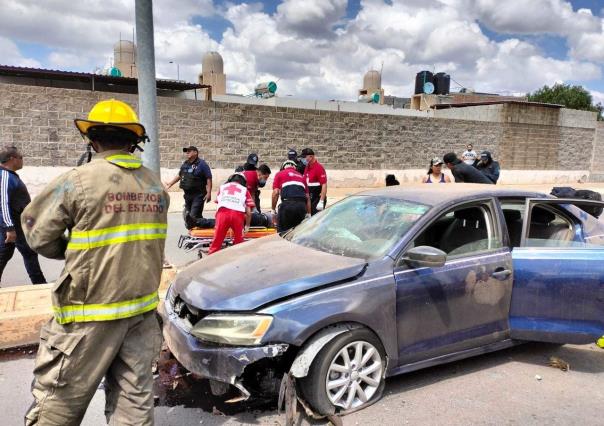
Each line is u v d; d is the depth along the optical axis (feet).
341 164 53.42
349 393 10.80
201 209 27.68
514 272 12.97
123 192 7.53
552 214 14.61
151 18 17.31
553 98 127.95
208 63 82.69
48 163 39.55
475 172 25.11
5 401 11.00
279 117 48.80
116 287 7.44
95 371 7.55
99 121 7.72
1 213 15.92
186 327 11.00
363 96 96.37
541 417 10.96
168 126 43.80
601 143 75.92
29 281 20.58
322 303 10.52
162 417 10.51
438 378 12.69
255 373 11.30
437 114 75.15
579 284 12.77
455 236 13.00
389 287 11.24
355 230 13.30
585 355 14.42
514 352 14.51
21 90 37.93
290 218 23.66
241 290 10.77
